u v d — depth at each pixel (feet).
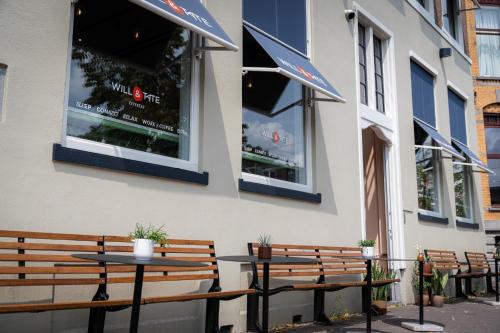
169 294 16.49
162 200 16.57
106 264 14.48
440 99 40.22
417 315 26.07
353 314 25.39
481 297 37.52
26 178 13.20
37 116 13.65
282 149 23.31
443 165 38.47
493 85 55.72
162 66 18.17
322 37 26.30
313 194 23.75
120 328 15.12
